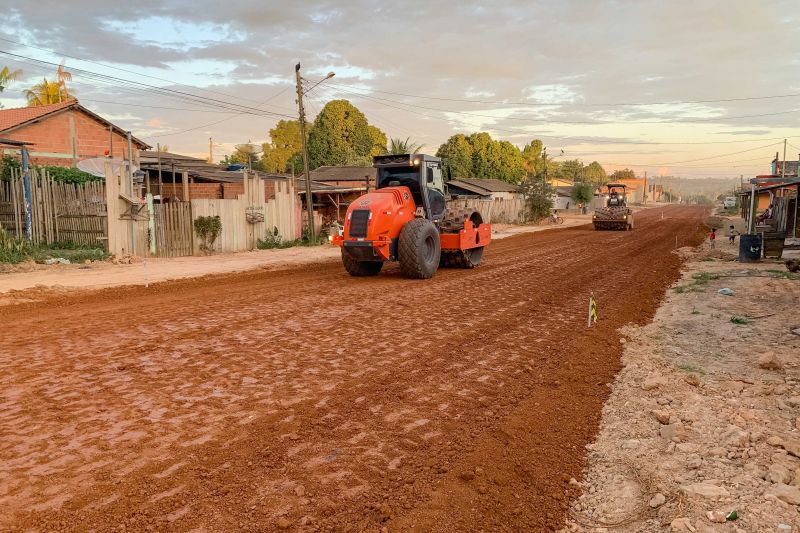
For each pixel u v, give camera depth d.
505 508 3.45
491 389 5.56
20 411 4.82
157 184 26.48
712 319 8.66
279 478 3.70
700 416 4.84
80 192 16.88
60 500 3.39
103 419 4.65
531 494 3.63
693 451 4.20
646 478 3.81
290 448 4.15
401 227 13.05
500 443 4.33
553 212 51.59
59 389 5.38
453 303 10.03
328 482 3.66
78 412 4.80
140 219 17.47
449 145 74.81
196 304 9.84
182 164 29.42
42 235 17.20
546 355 6.79
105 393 5.28
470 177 74.69
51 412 4.80
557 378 5.94
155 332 7.70
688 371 6.14
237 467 3.84
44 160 24.81
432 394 5.38
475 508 3.43
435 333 7.79
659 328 8.26
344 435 4.40
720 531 3.13
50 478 3.66
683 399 5.26
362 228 12.48
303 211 27.86
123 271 14.40
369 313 9.10
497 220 45.19
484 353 6.83
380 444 4.25
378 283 12.42
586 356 6.74
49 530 3.08
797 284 11.53
